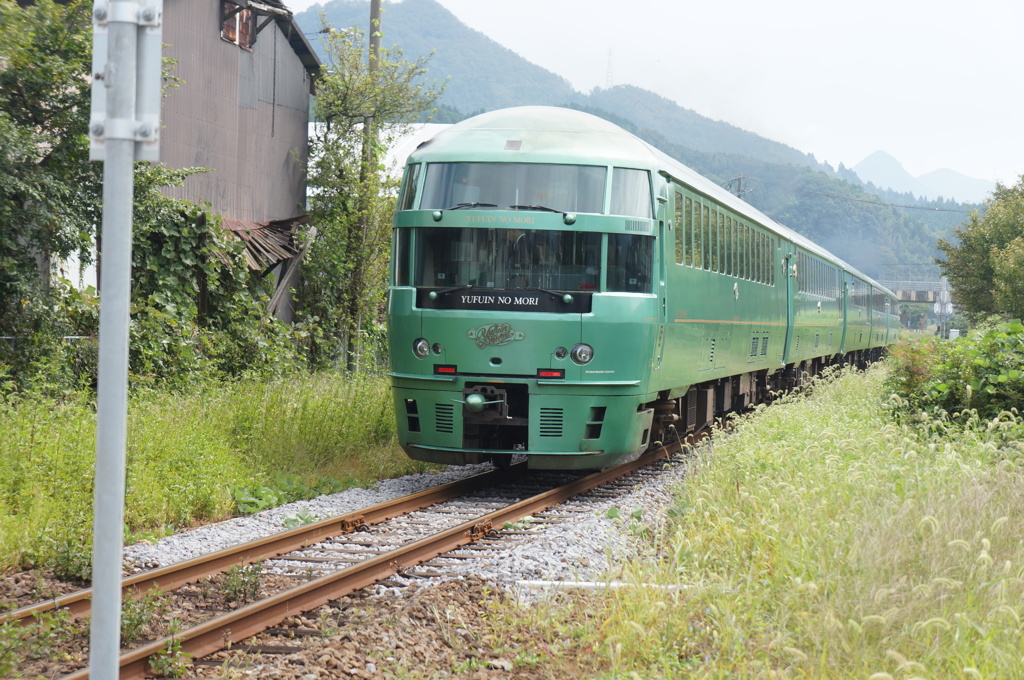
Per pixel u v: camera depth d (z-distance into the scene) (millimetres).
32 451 9133
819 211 164250
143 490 9094
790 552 6496
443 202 10656
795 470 8750
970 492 7180
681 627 5645
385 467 12336
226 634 5578
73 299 14344
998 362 12312
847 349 31641
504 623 6016
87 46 13289
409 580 7070
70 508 8383
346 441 12812
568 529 8656
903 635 5082
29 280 12758
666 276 11344
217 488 9641
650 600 5941
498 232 10461
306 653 5375
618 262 10555
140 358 14711
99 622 3127
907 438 9586
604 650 5492
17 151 12086
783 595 6012
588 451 10531
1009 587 5613
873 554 6004
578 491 11062
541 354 10328
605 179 10664
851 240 162875
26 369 12578
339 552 7973
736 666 5172
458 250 10531
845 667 4945
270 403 12781
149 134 3158
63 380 12703
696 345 13031
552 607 6238
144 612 5879
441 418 10578
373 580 6953
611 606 6074
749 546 7102
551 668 5430
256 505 9781
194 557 7652
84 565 7109
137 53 3182
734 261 15344
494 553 7926
